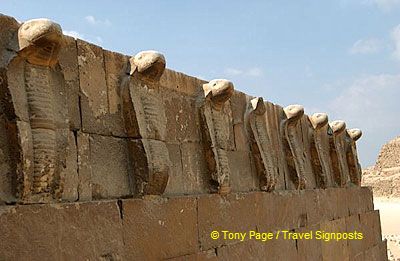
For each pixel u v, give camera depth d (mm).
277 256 8516
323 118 10703
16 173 4398
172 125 6551
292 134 9836
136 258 5504
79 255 4832
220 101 7297
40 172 4520
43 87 4719
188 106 6949
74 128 5113
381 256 13664
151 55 5797
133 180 5695
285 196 9047
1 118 4438
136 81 5867
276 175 8805
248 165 8305
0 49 4484
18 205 4344
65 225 4719
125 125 5742
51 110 4727
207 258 6676
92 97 5391
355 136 12820
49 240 4551
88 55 5418
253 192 8078
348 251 11578
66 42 5133
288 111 9648
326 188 10914
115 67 5762
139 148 5672
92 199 5219
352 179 12898
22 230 4328
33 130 4555
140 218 5617
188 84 7020
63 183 4809
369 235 13078
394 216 38625
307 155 10562
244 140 8289
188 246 6348
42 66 4770
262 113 8688
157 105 6047
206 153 7086
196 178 6898
